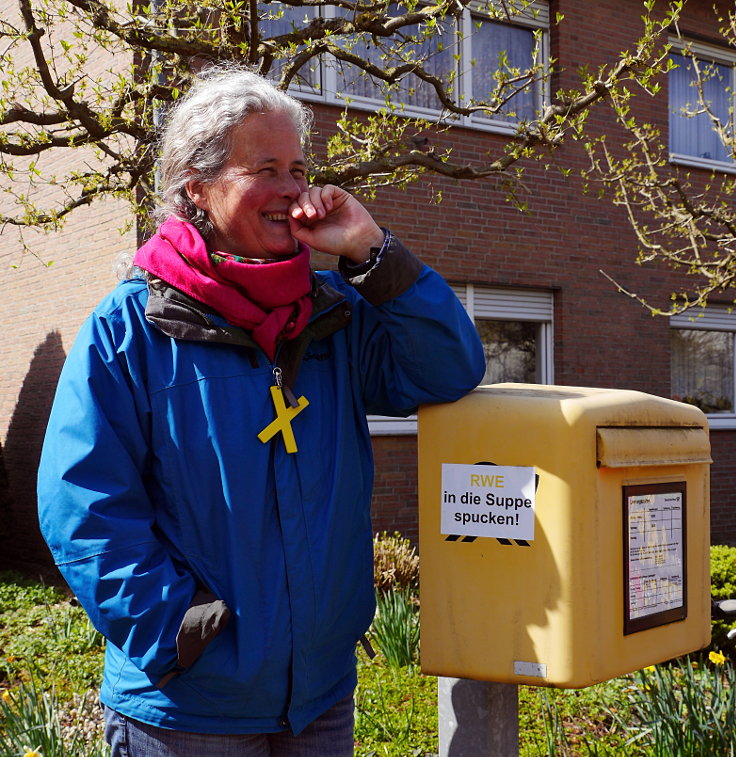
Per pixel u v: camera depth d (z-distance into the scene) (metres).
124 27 3.92
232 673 1.60
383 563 6.33
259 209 1.75
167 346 1.69
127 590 1.53
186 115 1.78
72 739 3.52
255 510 1.66
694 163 9.91
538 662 1.79
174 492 1.65
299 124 1.85
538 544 1.79
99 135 4.07
